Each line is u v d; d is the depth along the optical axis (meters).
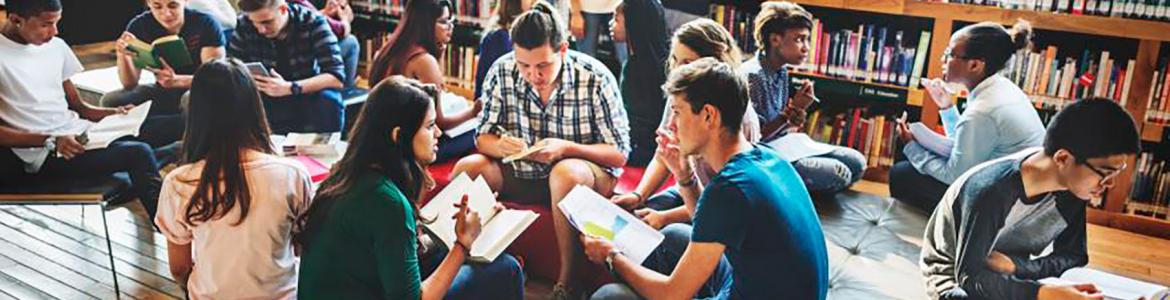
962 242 2.44
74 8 6.54
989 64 3.36
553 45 3.09
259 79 4.09
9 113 3.48
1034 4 4.05
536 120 3.37
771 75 3.60
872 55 4.44
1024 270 2.43
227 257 2.44
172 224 2.48
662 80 3.57
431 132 2.39
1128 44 4.19
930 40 4.33
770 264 2.24
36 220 3.97
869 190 4.54
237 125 2.37
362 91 4.73
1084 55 4.08
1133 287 2.41
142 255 3.70
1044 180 2.32
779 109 3.71
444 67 5.40
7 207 4.08
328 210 2.29
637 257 2.60
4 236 3.81
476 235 2.58
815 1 4.41
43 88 3.59
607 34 4.76
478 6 5.21
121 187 3.45
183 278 2.64
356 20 5.77
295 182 2.46
